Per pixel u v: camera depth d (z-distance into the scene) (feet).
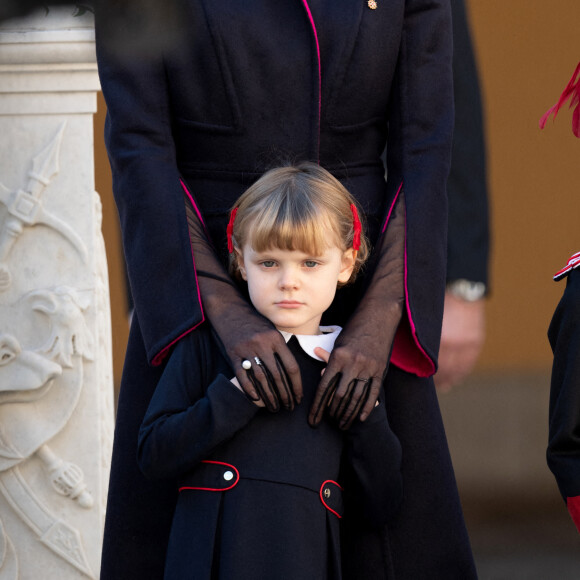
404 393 35.27
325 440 32.73
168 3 28.58
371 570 35.29
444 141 35.76
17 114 44.21
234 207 33.88
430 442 35.42
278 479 32.09
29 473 44.70
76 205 44.52
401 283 34.24
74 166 44.45
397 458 33.42
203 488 32.32
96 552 44.91
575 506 34.88
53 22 43.21
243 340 32.09
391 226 34.99
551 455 35.35
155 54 34.14
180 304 33.42
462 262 44.14
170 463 32.22
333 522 32.76
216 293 33.50
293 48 34.81
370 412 32.50
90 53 43.60
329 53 35.12
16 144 44.32
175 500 34.96
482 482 99.55
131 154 34.37
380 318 33.50
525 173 104.83
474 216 44.70
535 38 103.24
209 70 34.60
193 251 34.01
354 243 33.81
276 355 31.96
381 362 32.81
